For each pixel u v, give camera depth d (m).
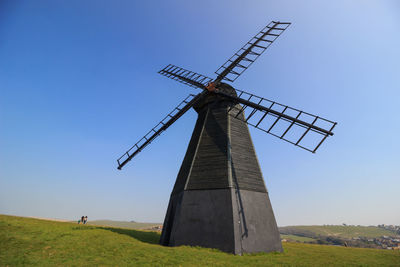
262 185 17.17
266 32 23.67
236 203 15.05
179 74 24.61
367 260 13.51
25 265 8.67
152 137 20.06
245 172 16.88
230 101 20.12
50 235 13.32
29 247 10.83
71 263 9.26
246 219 14.89
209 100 21.02
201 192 16.03
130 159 19.83
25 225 15.17
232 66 22.67
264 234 15.10
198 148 18.31
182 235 15.01
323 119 14.97
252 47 23.14
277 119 16.92
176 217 16.00
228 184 15.54
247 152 18.23
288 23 22.53
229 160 16.67
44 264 8.93
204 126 19.47
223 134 18.28
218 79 21.86
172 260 10.56
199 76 22.53
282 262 11.70
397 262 13.05
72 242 12.44
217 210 15.02
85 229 16.83
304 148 15.41
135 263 9.83
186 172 17.86
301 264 11.33
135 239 16.08
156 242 17.27
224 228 14.30
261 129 17.33
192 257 11.36
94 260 9.85
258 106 17.77
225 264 10.59
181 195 16.66
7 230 13.13
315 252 16.20
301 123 15.80
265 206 16.30
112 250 11.68
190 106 20.12
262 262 11.51
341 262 12.41
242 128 19.62
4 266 8.45
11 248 10.41
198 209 15.52
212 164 16.94
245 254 13.55
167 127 20.16
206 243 14.25
